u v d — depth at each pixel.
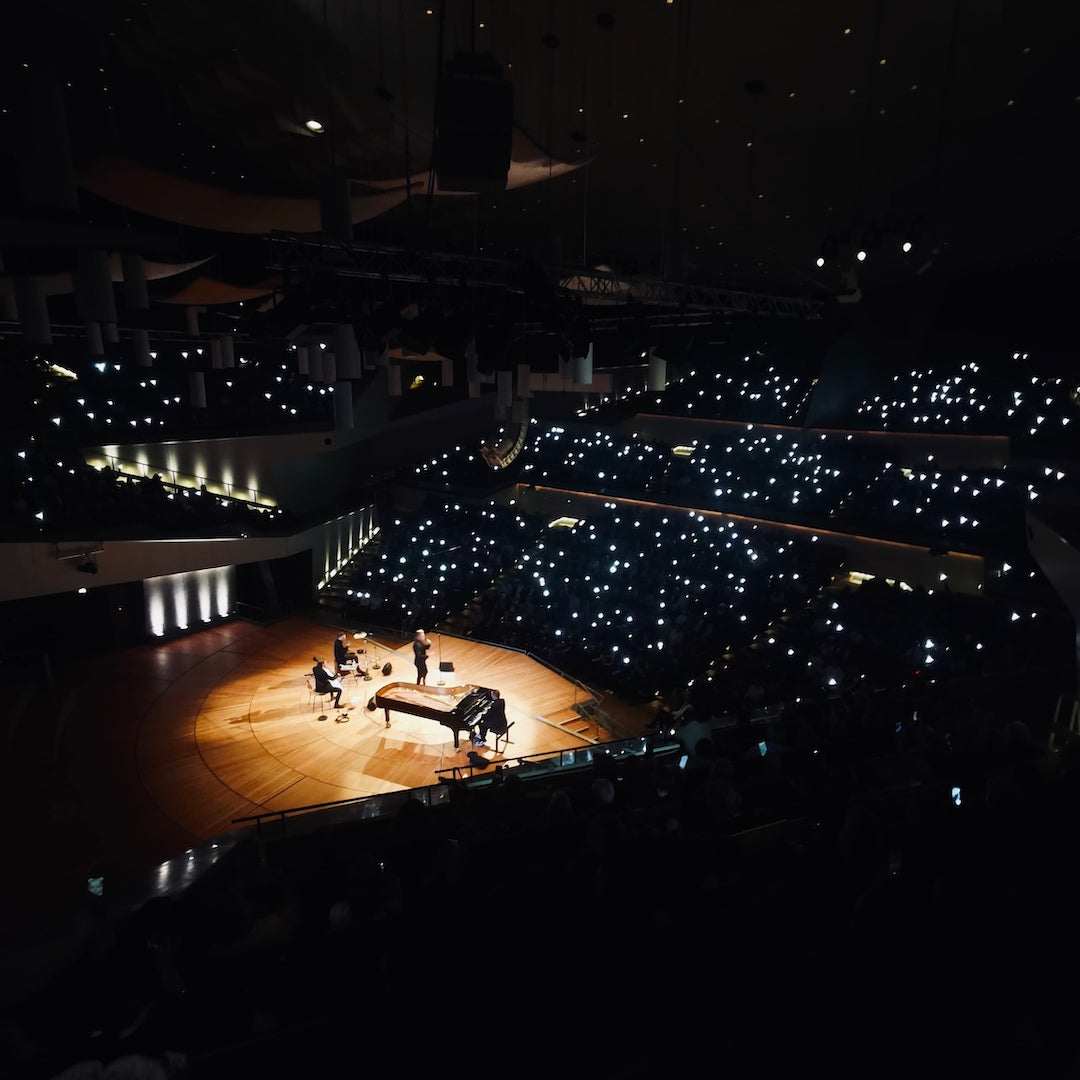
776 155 12.84
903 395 26.80
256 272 11.70
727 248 19.91
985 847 6.00
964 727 9.88
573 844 6.75
